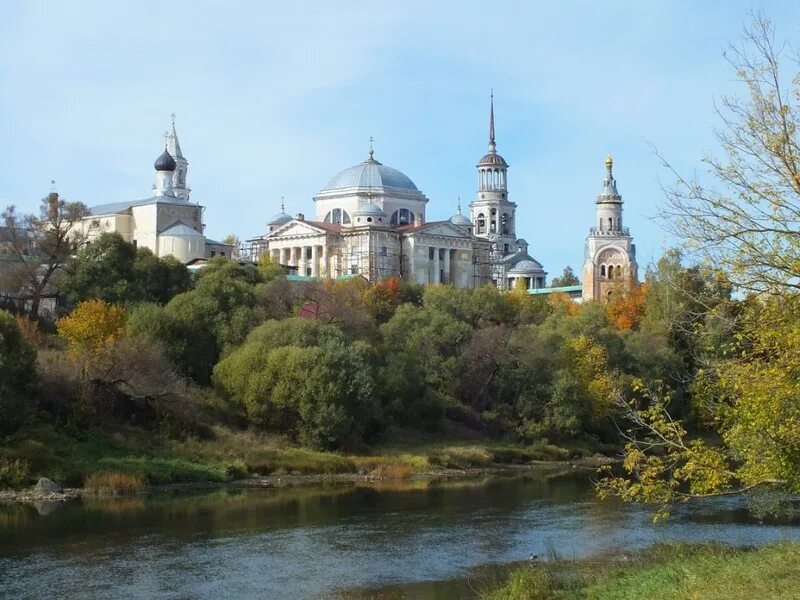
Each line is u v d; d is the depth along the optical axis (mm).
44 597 44500
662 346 127188
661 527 61969
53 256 128750
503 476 97000
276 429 103250
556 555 53125
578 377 120312
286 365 101875
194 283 139875
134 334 107438
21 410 82875
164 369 97188
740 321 35938
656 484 35531
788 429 32906
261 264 187375
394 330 132000
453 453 106438
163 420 95500
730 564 40312
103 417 92250
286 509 70875
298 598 44719
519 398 121562
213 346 114875
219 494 78812
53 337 114250
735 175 33906
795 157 33062
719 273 33844
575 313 172625
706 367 42000
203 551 54875
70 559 52250
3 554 53375
